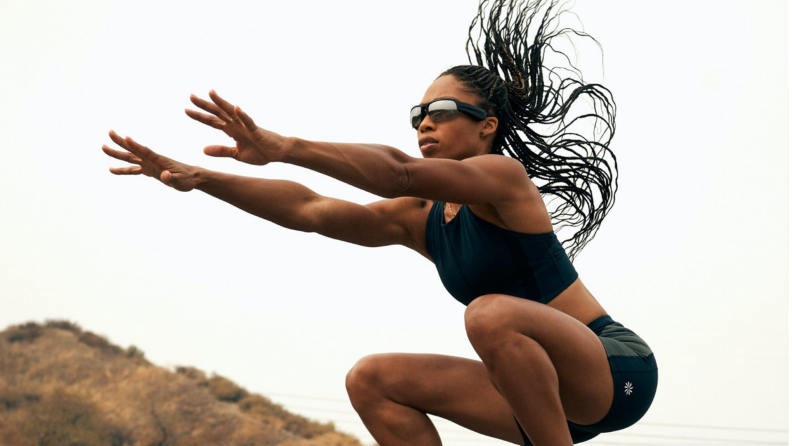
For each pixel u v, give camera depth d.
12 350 37.00
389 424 2.99
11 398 33.69
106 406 34.41
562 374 2.66
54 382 36.31
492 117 3.18
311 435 35.06
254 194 2.95
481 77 3.19
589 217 3.67
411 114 3.20
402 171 2.38
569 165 3.55
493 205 2.80
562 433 2.53
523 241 2.89
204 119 2.22
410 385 3.01
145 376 37.09
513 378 2.50
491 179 2.69
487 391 3.02
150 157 2.63
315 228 3.07
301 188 3.07
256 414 35.75
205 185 2.81
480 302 2.57
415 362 3.04
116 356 38.53
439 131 3.11
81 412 33.53
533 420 2.53
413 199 3.25
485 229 2.91
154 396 36.31
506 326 2.49
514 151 3.41
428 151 3.12
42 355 37.72
